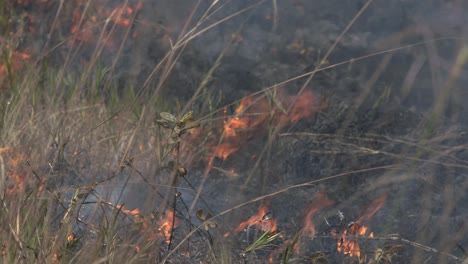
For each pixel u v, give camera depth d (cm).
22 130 1095
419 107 1344
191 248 903
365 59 1460
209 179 1148
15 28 1597
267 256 909
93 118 1225
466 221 989
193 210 1045
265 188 1071
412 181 1062
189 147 1180
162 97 1392
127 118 1122
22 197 859
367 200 1071
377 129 1268
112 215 848
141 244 814
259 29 1525
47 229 829
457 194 1041
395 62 1430
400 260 930
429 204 974
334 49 1489
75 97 1227
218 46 1517
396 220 1009
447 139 1195
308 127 1266
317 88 1438
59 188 937
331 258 923
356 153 1173
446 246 882
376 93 1390
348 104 1341
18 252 796
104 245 834
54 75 1381
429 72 1373
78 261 793
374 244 969
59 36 1525
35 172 933
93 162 1071
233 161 1173
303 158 1173
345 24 1519
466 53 745
